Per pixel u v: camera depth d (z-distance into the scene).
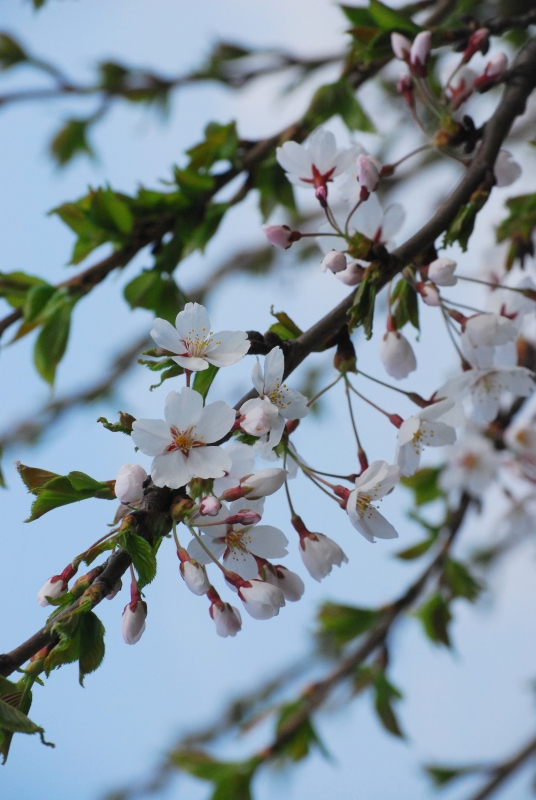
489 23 1.06
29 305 1.07
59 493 0.93
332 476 0.96
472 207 0.99
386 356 0.99
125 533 0.91
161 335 0.94
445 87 1.04
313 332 0.96
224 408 0.93
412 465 0.99
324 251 1.01
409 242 0.97
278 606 0.93
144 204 1.10
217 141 1.11
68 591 0.91
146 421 0.92
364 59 1.09
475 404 1.01
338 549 0.96
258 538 0.95
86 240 1.09
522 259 1.11
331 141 1.01
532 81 1.03
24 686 0.90
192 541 0.94
